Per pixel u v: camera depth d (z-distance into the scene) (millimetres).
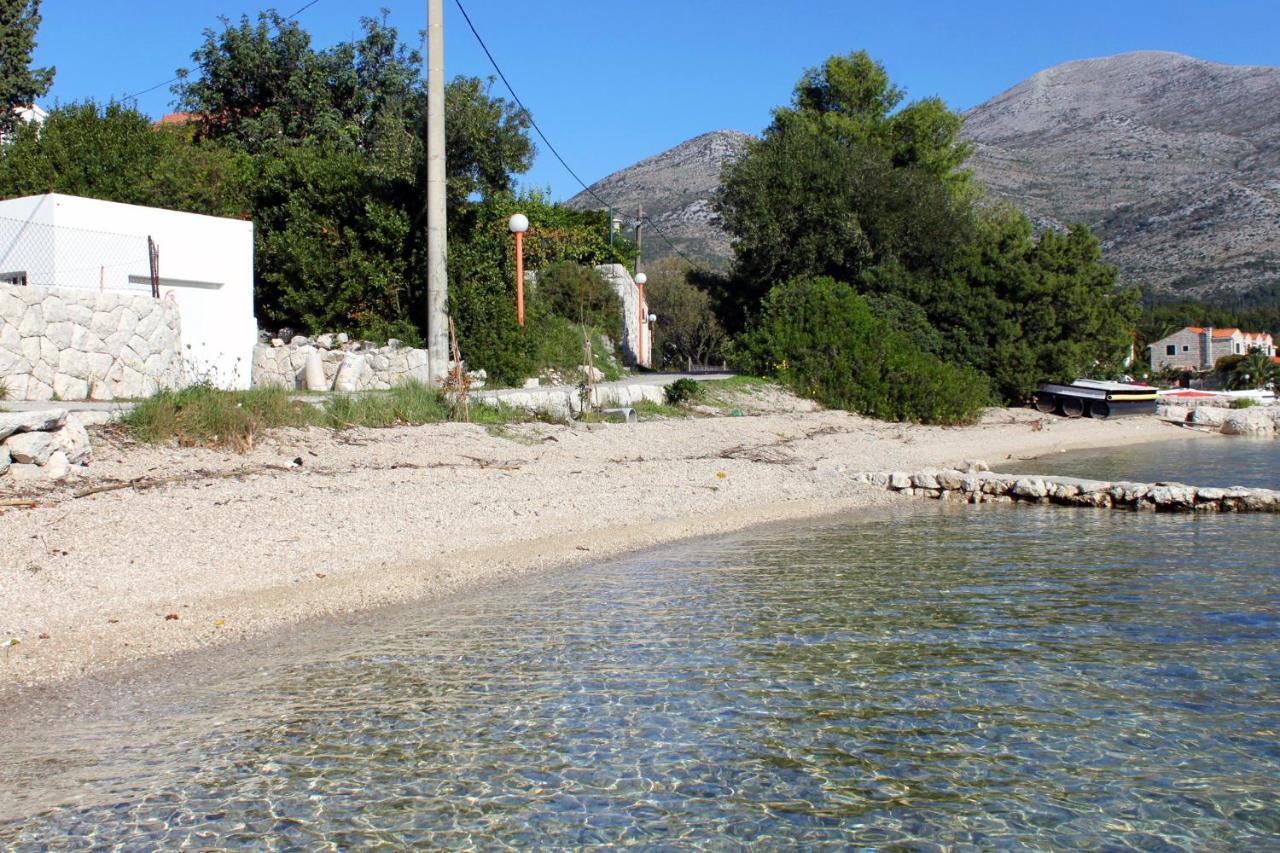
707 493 17047
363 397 18906
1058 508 17609
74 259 18719
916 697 7320
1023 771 6121
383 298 24875
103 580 9508
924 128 52219
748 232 41062
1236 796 5824
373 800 5691
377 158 26266
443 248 21422
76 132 28938
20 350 15750
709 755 6309
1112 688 7531
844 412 31250
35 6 38312
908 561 12461
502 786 5875
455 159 27078
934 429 31078
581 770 6090
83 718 6797
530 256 35562
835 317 34031
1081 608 9953
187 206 27312
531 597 10336
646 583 11070
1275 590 10773
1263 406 44562
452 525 13133
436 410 19672
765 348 33719
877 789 5887
